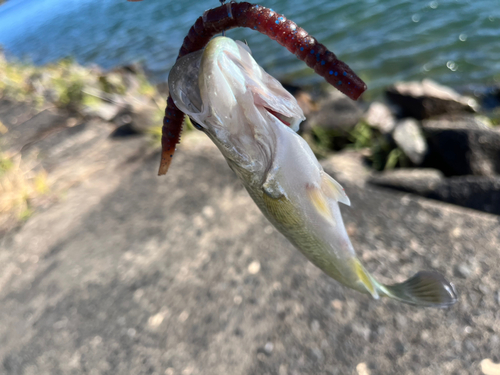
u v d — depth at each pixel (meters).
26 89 10.42
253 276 3.10
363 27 11.46
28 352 2.98
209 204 4.14
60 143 6.91
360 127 5.98
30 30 38.38
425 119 6.50
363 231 3.31
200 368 2.55
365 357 2.38
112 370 2.68
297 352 2.49
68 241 4.18
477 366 2.19
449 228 3.11
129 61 15.51
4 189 5.43
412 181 3.71
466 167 4.42
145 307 3.09
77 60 18.78
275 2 16.19
